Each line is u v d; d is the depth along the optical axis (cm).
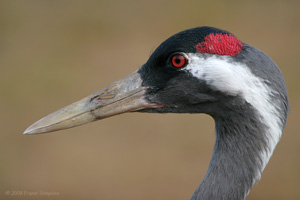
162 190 1211
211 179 567
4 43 1856
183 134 1388
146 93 583
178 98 571
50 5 2138
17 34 1916
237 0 2139
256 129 551
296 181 1216
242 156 560
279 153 1297
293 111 1427
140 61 1730
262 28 1936
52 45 1847
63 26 1978
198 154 1316
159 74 574
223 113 564
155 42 1853
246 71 541
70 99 1535
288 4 2122
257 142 554
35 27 1983
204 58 550
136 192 1209
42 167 1302
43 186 1241
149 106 586
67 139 1385
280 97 549
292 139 1341
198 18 2023
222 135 575
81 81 1616
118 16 2052
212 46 547
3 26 1978
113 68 1695
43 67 1695
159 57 566
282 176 1230
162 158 1307
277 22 1978
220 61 546
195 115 1427
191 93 564
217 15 2034
